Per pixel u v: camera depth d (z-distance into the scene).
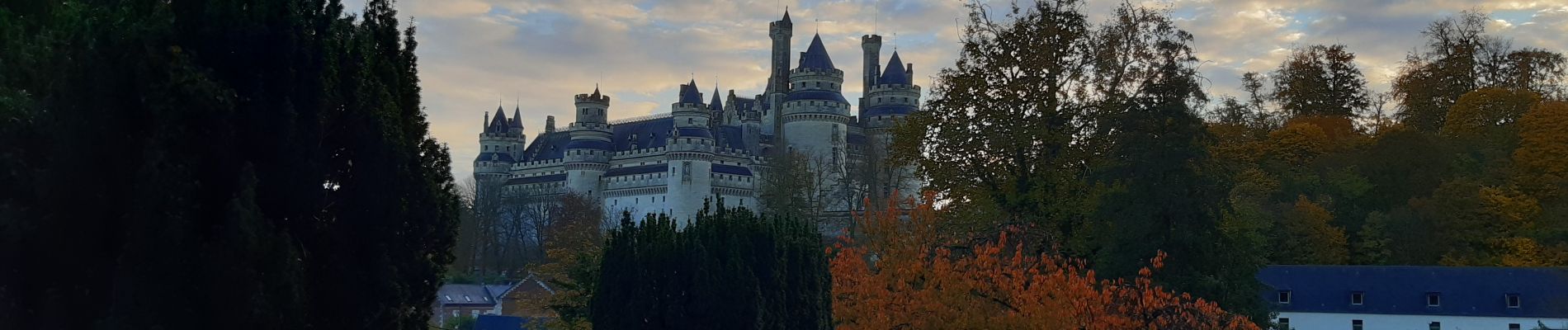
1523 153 83.69
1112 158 38.91
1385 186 84.69
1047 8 39.03
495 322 82.12
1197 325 30.66
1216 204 37.97
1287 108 106.88
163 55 18.97
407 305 21.92
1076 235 38.94
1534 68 98.38
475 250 139.75
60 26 24.72
